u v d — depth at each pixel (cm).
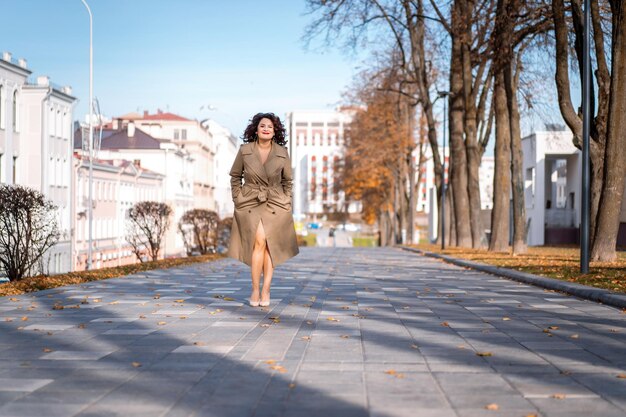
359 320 955
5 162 4678
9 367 632
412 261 2909
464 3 3194
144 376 595
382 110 5553
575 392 543
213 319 952
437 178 4912
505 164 3234
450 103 3766
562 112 2178
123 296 1278
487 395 533
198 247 3928
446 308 1108
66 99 5366
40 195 1797
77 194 5562
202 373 606
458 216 3853
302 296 1298
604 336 816
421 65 3981
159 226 3238
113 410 489
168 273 2047
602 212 2036
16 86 4812
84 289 1438
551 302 1203
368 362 657
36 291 1384
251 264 1091
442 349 729
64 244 5244
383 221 7700
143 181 7288
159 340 775
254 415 477
